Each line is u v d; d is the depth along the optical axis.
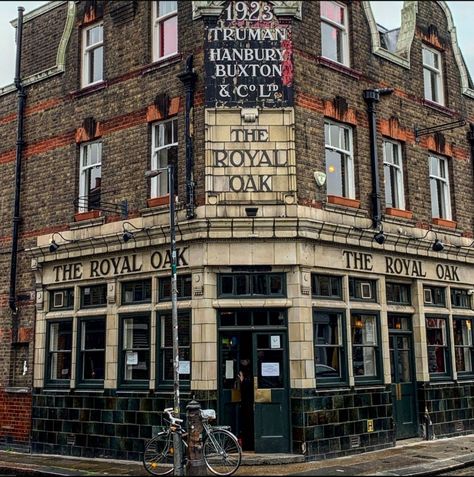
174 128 14.77
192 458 11.55
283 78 14.06
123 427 14.16
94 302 15.41
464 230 18.06
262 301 13.30
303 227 13.44
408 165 16.62
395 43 19.16
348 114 15.30
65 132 16.61
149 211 14.44
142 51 15.39
